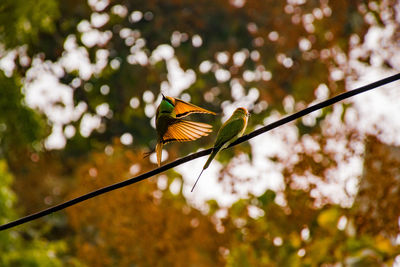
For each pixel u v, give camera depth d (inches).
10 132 767.7
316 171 535.8
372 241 511.8
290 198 541.6
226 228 573.3
